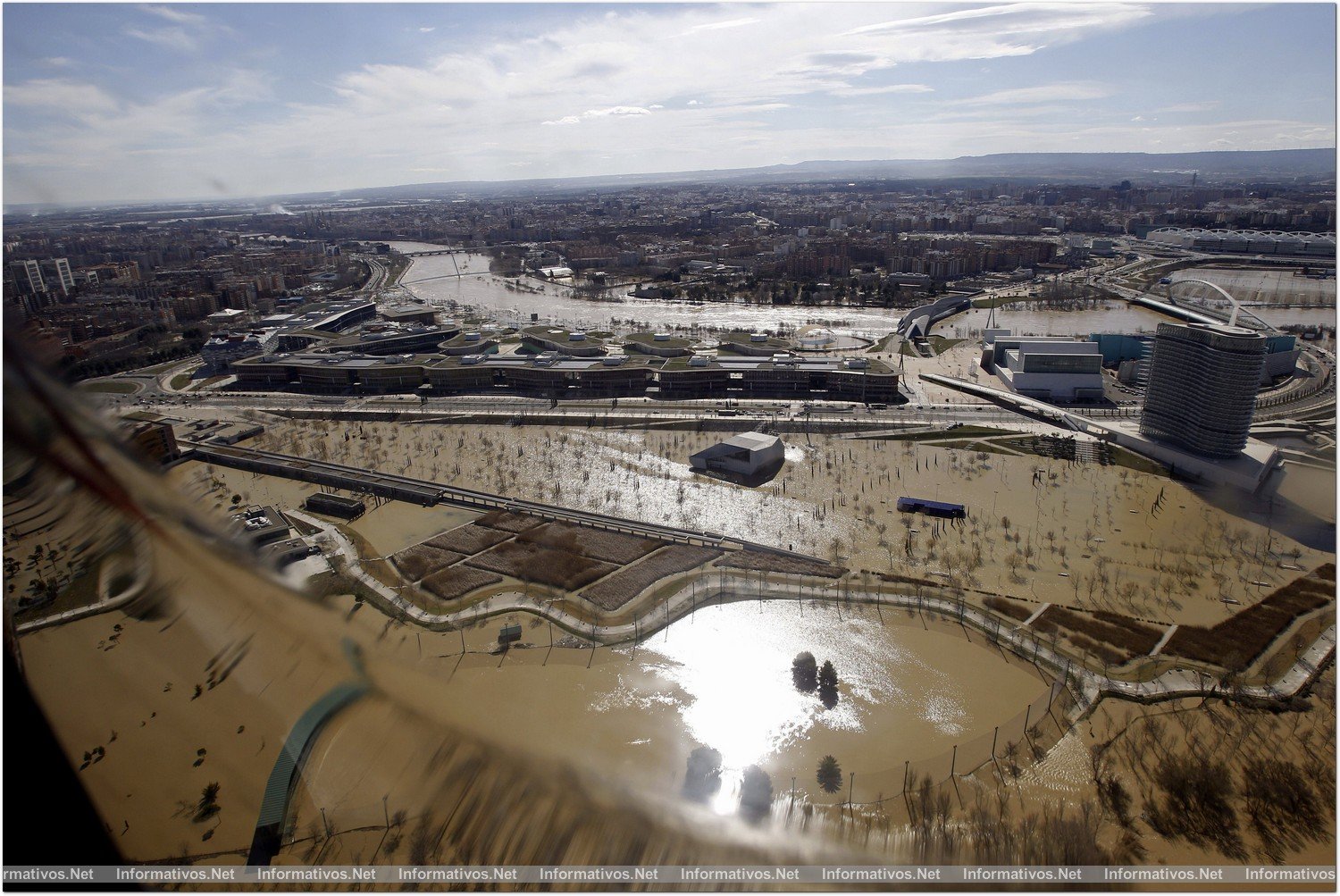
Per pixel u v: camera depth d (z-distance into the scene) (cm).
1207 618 13562
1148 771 10188
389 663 5475
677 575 15275
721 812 7081
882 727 11194
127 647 7888
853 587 14738
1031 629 13350
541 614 13962
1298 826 9225
